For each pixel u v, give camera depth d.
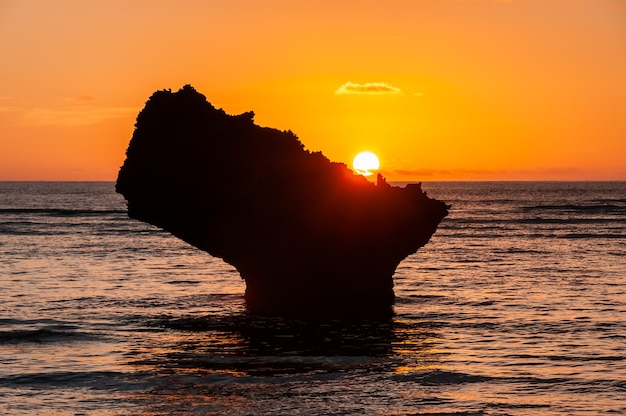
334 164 64.19
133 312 62.25
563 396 40.53
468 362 46.69
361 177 64.44
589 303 66.44
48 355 48.47
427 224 63.72
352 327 56.31
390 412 38.22
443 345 50.97
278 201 61.28
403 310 62.88
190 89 61.56
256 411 38.34
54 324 57.44
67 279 81.75
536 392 41.16
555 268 93.00
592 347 50.19
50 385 42.38
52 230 155.25
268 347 50.44
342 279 62.97
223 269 92.00
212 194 60.44
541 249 118.94
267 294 64.19
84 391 41.41
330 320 58.75
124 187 59.97
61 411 38.44
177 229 62.34
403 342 51.78
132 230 156.38
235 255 63.72
